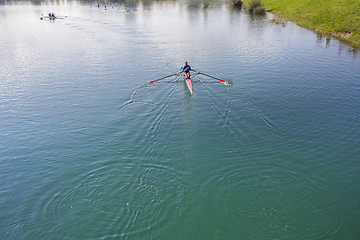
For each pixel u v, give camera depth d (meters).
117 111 24.08
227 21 63.91
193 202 14.90
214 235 13.23
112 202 14.89
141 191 15.57
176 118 22.81
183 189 15.72
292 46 42.88
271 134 20.66
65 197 15.27
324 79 30.56
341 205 14.84
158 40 47.34
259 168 17.30
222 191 15.59
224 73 32.38
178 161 17.91
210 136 20.39
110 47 43.09
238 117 22.91
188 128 21.39
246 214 14.27
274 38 47.75
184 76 31.16
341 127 21.48
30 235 13.23
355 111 23.72
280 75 31.73
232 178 16.48
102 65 35.19
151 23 63.53
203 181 16.28
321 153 18.66
